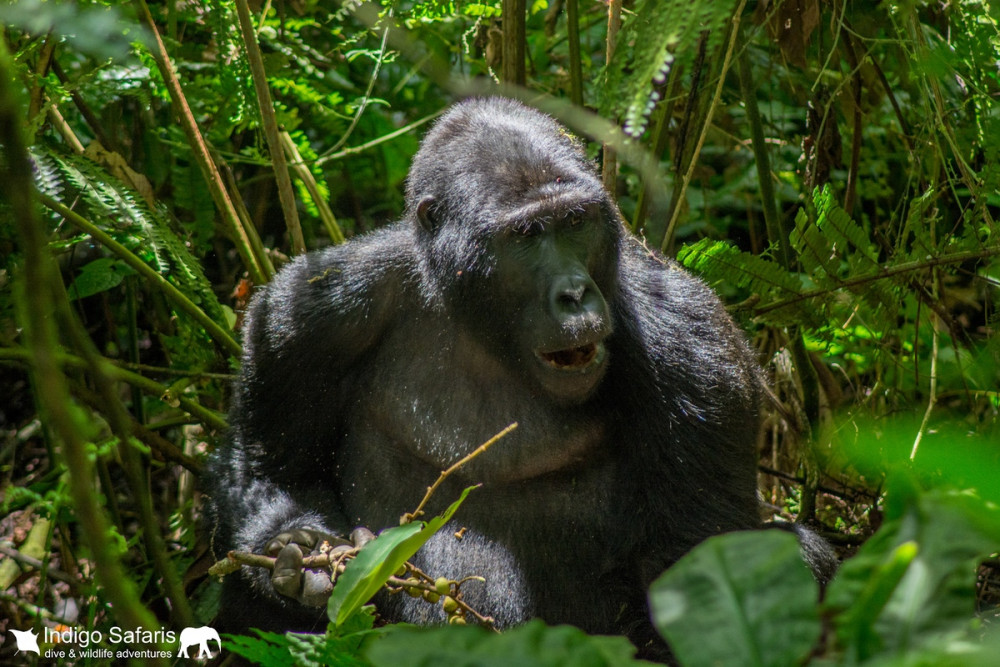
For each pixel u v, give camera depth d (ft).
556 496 14.40
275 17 21.56
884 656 4.59
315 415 14.62
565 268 12.87
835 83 21.47
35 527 17.84
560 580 14.21
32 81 15.53
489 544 14.17
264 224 24.53
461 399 14.40
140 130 21.74
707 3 7.52
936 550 4.92
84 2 14.85
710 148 23.77
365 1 19.76
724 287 20.57
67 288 19.38
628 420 14.20
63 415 5.10
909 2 15.81
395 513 14.66
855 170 19.08
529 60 22.77
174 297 16.43
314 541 12.47
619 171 23.41
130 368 18.06
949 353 19.12
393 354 14.74
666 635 5.00
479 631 5.05
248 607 13.66
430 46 21.86
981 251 16.16
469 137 14.06
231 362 17.16
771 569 5.09
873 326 18.52
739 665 4.84
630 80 8.02
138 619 5.27
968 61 16.24
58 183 16.16
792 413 18.19
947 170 17.24
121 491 20.11
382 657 4.88
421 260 14.40
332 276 14.67
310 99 20.36
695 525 13.56
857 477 16.57
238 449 14.39
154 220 16.70
